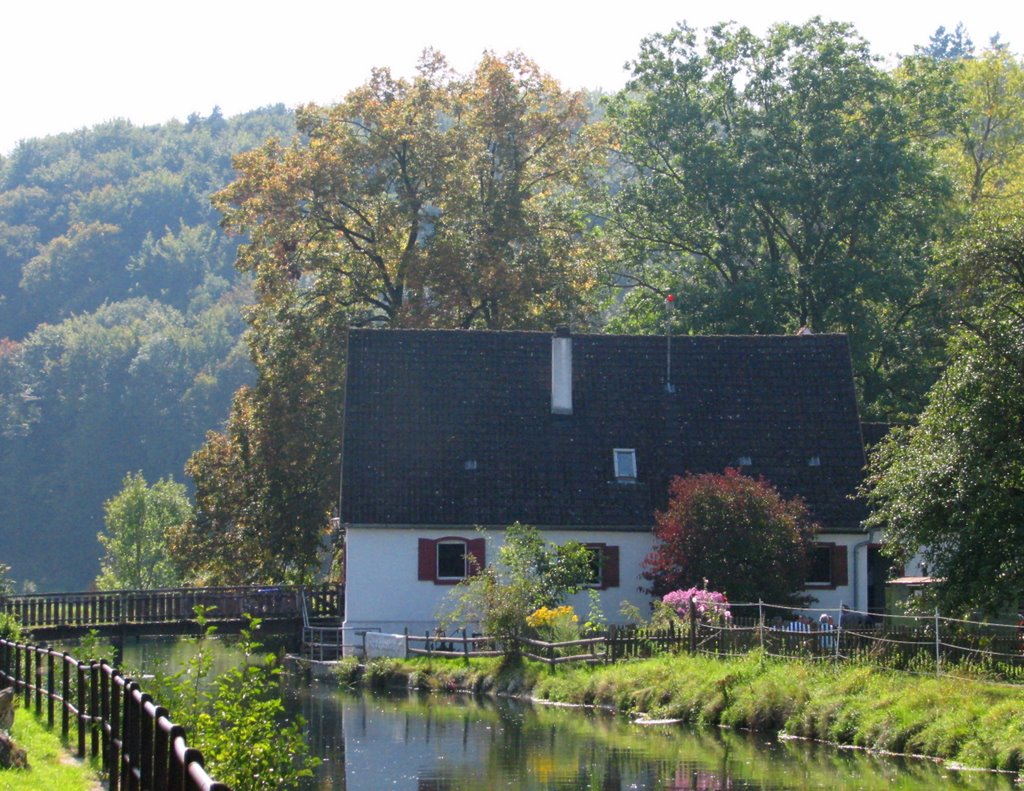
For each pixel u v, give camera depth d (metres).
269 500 50.69
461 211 52.84
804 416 43.72
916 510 28.25
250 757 15.73
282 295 53.41
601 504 41.47
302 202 53.22
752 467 42.38
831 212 55.16
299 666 40.91
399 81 54.31
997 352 27.70
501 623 34.28
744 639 30.19
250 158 54.31
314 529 50.31
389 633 40.34
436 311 51.84
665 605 33.84
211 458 53.97
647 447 42.81
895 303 54.78
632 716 28.52
